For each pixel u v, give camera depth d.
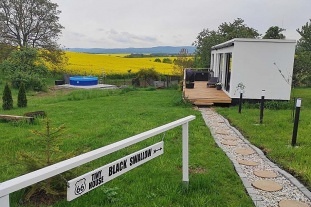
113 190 4.02
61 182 3.79
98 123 9.09
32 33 34.22
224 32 31.44
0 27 32.03
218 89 16.72
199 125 8.71
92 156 2.59
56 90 24.28
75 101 16.12
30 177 2.06
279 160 5.61
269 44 13.02
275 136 7.37
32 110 12.53
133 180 4.49
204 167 5.15
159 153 3.72
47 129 4.21
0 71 27.00
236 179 4.64
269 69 13.21
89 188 2.64
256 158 5.78
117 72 34.88
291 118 9.76
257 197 4.07
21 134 7.65
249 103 13.35
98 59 49.03
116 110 12.05
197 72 22.03
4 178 4.57
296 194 4.20
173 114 10.69
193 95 14.50
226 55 16.03
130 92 20.95
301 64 15.20
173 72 31.31
